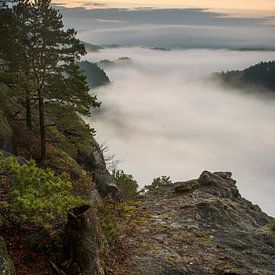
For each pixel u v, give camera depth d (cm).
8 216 1040
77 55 2186
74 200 1120
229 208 2028
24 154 2359
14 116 2634
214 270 1354
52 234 1103
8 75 2098
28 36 2111
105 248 1175
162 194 2278
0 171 1015
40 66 2141
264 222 2066
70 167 2473
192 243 1551
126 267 1234
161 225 1717
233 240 1634
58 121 2373
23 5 2088
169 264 1323
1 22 2117
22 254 1048
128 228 1606
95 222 1112
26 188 1018
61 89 2195
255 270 1375
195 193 2230
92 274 1020
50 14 2083
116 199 2841
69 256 1060
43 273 1009
